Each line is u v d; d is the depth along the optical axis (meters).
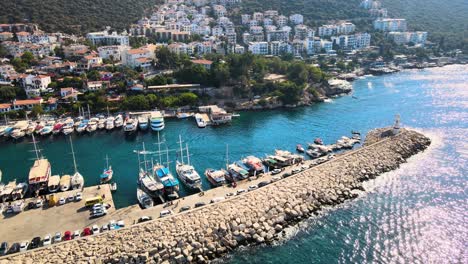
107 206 97.06
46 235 82.25
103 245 79.06
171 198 103.44
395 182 113.62
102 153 142.38
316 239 86.75
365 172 117.44
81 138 160.75
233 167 120.38
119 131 169.62
